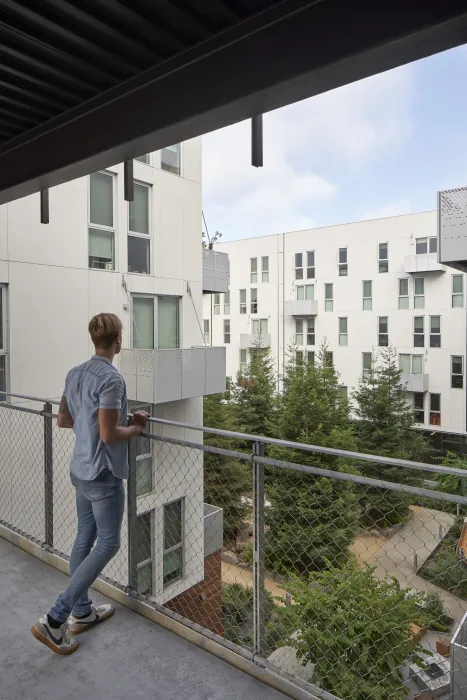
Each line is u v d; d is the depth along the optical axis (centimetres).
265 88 160
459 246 810
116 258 908
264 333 2542
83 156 225
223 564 945
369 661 309
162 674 200
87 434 208
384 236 2194
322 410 1434
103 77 203
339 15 145
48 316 808
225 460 1254
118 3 158
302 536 759
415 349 2139
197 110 179
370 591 348
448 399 2077
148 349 916
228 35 168
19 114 237
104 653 213
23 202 771
